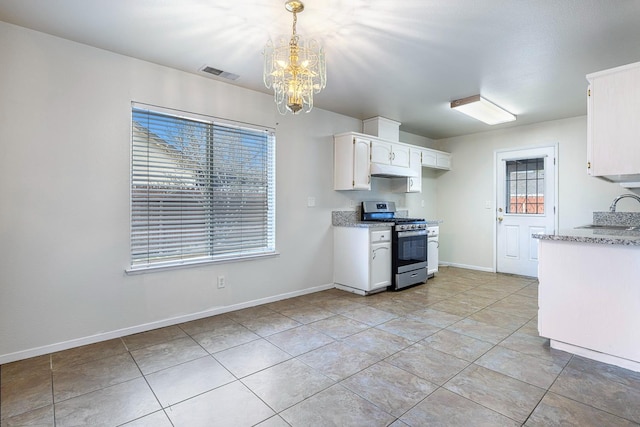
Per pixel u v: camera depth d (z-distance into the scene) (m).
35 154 2.35
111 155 2.66
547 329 2.50
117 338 2.67
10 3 2.01
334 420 1.66
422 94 3.59
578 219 4.46
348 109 4.16
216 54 2.70
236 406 1.77
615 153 2.29
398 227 4.16
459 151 5.68
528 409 1.74
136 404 1.79
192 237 3.12
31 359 2.30
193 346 2.52
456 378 2.06
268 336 2.71
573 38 2.41
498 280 4.72
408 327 2.91
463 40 2.45
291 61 2.17
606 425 1.61
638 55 2.66
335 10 2.07
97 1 2.00
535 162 4.86
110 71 2.65
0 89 2.23
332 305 3.55
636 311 2.14
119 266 2.70
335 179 4.30
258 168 3.59
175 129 3.01
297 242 3.91
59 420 1.66
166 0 1.98
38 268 2.37
